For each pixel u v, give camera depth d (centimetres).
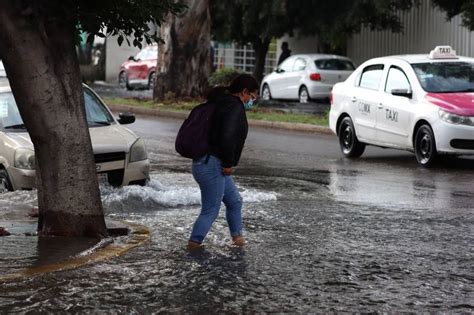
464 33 3531
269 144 2292
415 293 851
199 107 1005
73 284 876
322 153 2108
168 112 3116
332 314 783
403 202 1390
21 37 1005
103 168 1420
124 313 783
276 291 855
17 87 1027
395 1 3481
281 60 4116
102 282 884
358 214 1271
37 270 922
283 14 3603
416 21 3750
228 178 1036
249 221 1209
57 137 1054
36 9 998
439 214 1277
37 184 1090
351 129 2041
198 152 998
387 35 3925
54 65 1031
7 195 1372
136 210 1320
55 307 800
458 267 954
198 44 3359
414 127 1855
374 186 1572
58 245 1031
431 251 1030
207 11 3356
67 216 1074
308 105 3388
